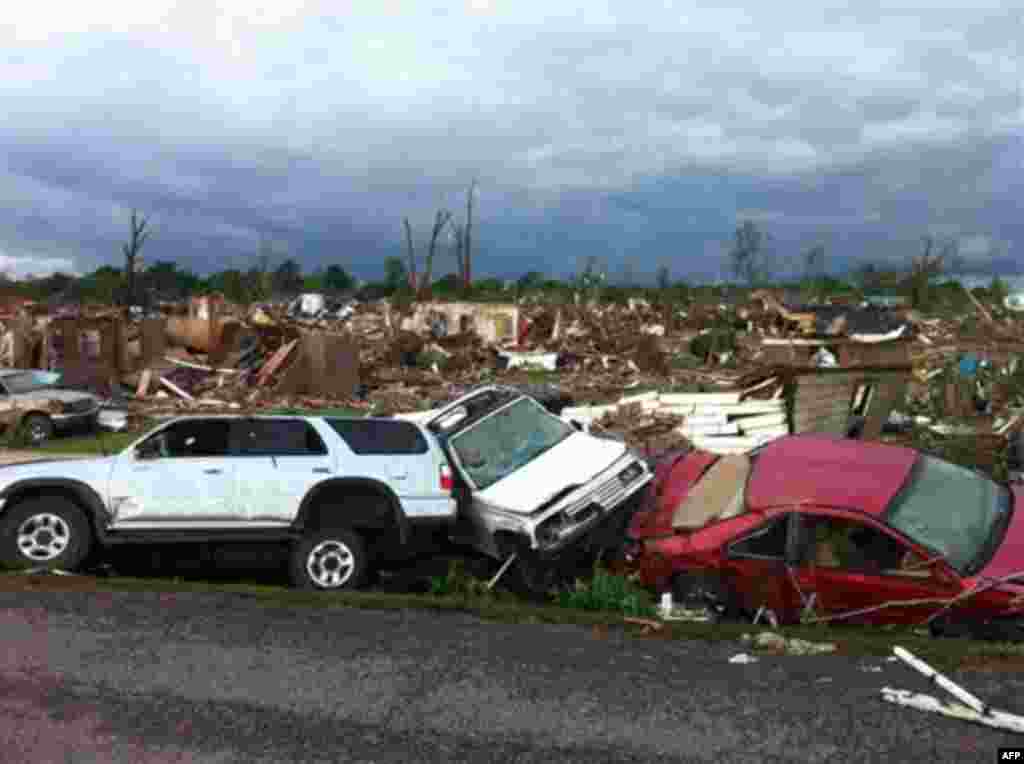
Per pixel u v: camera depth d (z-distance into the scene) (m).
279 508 9.06
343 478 9.20
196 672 5.32
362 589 9.48
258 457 9.18
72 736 4.51
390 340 39.09
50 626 6.20
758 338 47.81
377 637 5.96
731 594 8.33
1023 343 40.75
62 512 8.82
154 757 4.29
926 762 4.09
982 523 8.12
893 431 18.23
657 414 16.61
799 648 5.70
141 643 5.83
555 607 7.88
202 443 9.23
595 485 10.08
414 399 27.70
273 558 10.10
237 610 6.63
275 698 4.93
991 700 4.77
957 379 22.28
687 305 72.19
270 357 31.12
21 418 19.61
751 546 8.29
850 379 17.12
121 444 19.05
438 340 42.34
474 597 9.07
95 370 28.09
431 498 9.45
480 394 11.75
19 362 28.61
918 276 72.56
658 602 8.66
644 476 10.44
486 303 58.38
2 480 8.75
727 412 16.64
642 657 5.54
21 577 7.66
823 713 4.62
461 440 10.78
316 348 28.48
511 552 10.03
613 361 40.09
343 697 4.93
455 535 10.74
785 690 4.95
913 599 7.58
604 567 10.03
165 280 86.19
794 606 7.99
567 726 4.54
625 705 4.77
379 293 92.69
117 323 29.20
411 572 10.42
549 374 37.03
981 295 73.31
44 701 4.91
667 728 4.49
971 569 7.53
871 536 7.95
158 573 10.16
